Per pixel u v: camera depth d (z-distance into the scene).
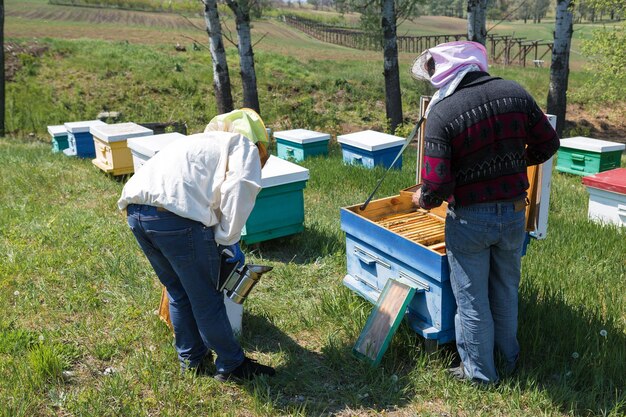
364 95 20.30
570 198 8.05
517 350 3.31
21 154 10.12
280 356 3.58
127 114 17.06
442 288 3.26
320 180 8.30
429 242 3.68
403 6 15.48
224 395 3.19
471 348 3.15
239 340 3.76
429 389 3.22
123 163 8.19
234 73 20.97
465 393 3.13
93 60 19.97
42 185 7.79
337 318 3.97
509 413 3.01
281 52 31.11
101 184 7.96
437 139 2.85
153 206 2.99
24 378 3.20
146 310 4.16
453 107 2.84
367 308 4.02
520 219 2.99
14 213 6.43
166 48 23.72
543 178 3.51
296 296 4.46
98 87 18.20
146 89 18.47
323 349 3.62
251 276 3.19
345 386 3.29
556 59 15.75
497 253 3.07
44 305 4.23
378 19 15.62
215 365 3.43
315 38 49.69
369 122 18.64
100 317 4.05
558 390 3.09
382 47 15.84
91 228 5.96
